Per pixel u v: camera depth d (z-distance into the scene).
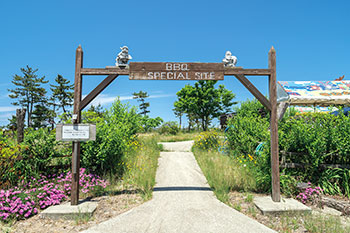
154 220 4.08
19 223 4.05
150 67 5.17
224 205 4.84
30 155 5.71
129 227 3.80
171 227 3.80
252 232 3.62
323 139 5.67
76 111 4.94
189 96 34.03
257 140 8.59
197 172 7.90
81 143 6.29
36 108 39.41
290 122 6.43
